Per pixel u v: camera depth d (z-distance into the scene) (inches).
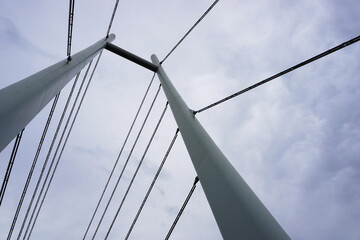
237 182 209.9
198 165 260.8
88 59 505.0
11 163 328.5
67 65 388.5
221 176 219.9
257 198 197.6
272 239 157.9
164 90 510.6
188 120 343.6
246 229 169.2
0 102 210.2
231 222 181.0
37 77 292.0
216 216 198.2
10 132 224.2
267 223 169.6
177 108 392.8
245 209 181.0
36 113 287.6
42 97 289.1
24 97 244.4
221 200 201.5
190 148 296.8
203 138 285.9
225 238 179.0
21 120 243.0
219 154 253.6
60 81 354.0
